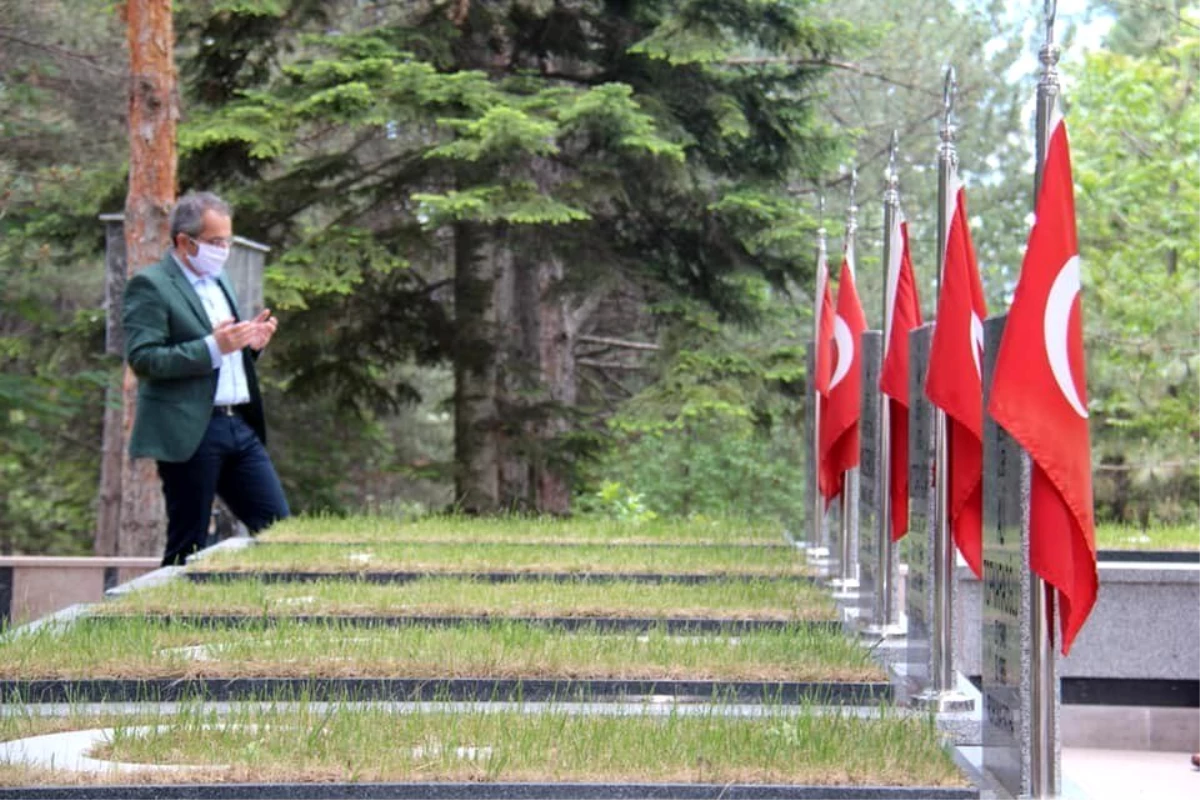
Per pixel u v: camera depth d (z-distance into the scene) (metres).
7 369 34.44
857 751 7.59
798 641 10.48
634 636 10.77
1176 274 28.00
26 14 32.25
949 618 9.24
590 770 7.26
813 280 29.30
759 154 30.09
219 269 14.47
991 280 42.06
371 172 28.48
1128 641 14.25
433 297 32.66
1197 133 28.53
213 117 25.97
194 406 14.22
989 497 8.19
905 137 42.53
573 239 28.05
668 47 27.58
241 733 7.93
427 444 46.06
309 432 33.84
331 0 28.98
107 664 9.54
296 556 14.55
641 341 41.22
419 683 9.30
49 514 40.06
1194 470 27.70
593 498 29.16
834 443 13.18
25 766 7.27
